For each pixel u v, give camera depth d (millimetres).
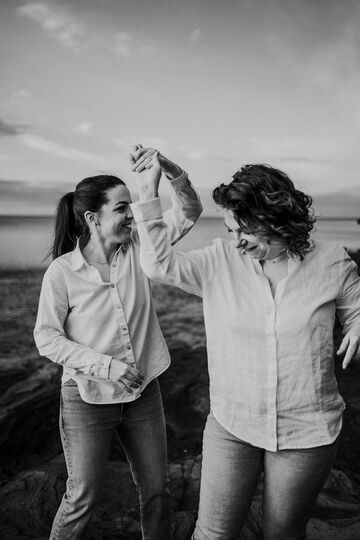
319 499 2545
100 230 1818
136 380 1692
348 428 3426
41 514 2379
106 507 2467
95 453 1756
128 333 1807
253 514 2383
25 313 5770
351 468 2979
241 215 1383
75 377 1748
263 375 1460
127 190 1838
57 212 1918
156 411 1863
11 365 4652
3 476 3010
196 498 2570
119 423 1812
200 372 4547
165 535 1902
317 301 1454
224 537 1565
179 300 6312
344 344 1503
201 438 3486
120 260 1845
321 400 1468
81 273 1784
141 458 1844
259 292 1473
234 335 1481
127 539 2242
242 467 1530
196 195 1882
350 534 2211
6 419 3705
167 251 1501
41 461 3229
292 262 1478
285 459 1481
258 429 1479
